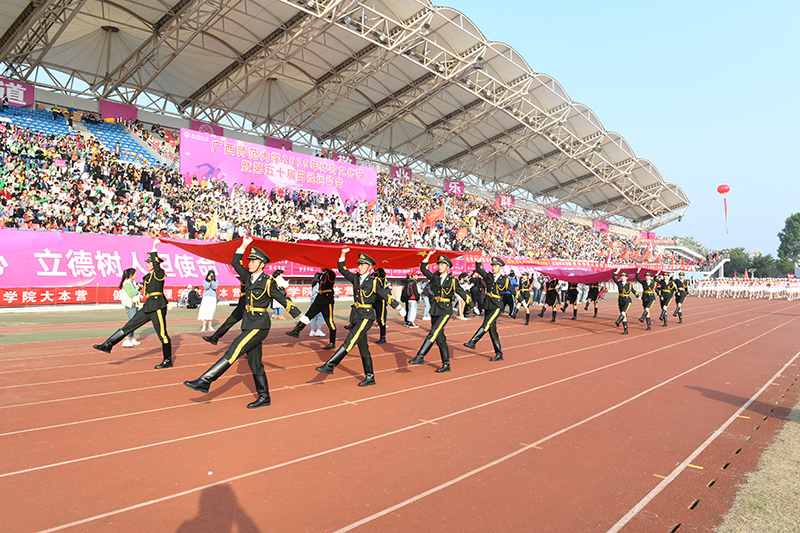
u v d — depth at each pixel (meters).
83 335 13.16
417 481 4.37
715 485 4.42
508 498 4.07
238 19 26.45
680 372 9.68
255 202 30.19
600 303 35.19
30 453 4.81
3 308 18.47
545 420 6.26
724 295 51.09
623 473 4.65
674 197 58.88
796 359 11.53
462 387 7.93
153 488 4.11
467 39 30.77
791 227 105.94
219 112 36.12
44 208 22.00
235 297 24.86
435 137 43.78
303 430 5.66
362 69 30.27
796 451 5.33
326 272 11.48
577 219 61.38
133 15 25.28
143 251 22.20
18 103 27.44
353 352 11.27
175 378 8.13
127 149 30.05
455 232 42.09
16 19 23.33
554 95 38.25
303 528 3.52
